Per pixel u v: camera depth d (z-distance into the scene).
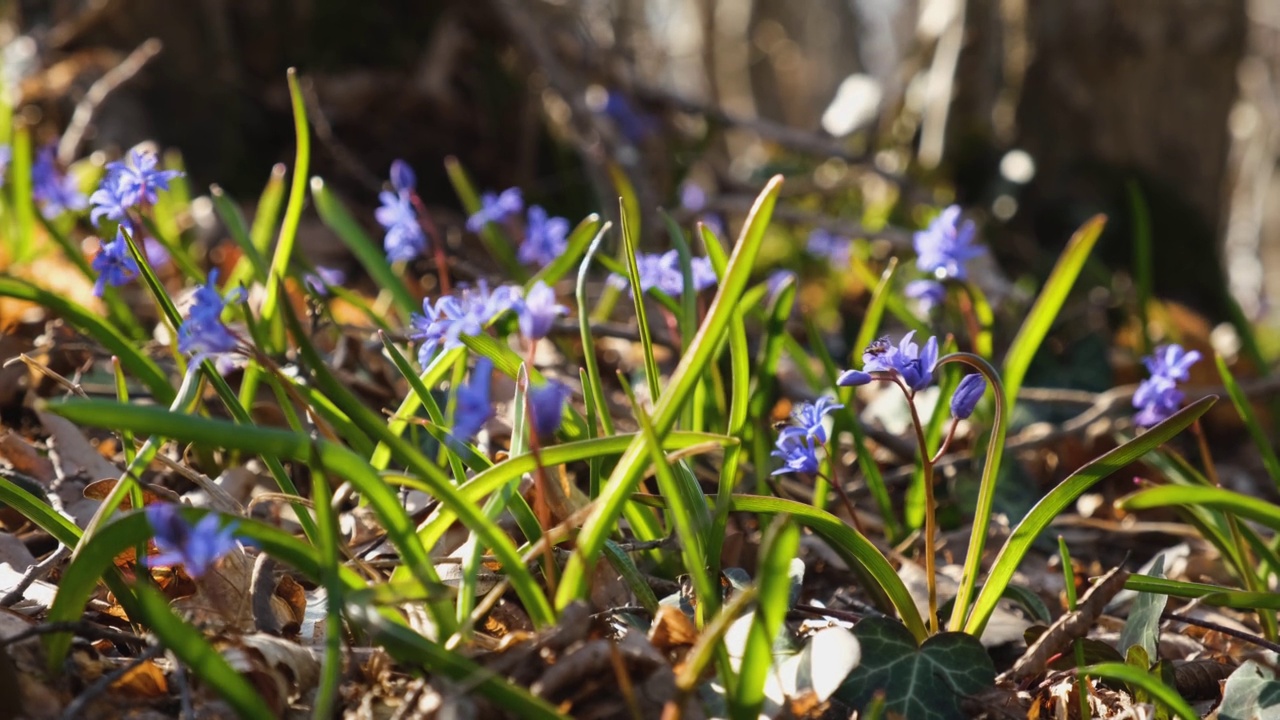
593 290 1.08
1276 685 0.52
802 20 5.77
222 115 1.40
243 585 0.55
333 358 0.71
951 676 0.52
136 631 0.53
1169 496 0.52
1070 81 1.50
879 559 0.54
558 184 1.60
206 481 0.56
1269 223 5.39
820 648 0.51
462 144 1.59
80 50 1.36
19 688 0.48
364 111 1.52
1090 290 1.33
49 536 0.61
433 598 0.48
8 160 0.90
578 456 0.51
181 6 1.38
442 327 0.53
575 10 1.68
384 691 0.50
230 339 0.48
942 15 1.68
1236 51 1.49
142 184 0.58
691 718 0.49
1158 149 1.50
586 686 0.49
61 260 0.93
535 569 0.55
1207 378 0.99
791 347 0.76
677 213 1.29
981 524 0.54
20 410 0.70
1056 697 0.55
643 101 1.70
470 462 0.54
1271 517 0.52
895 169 1.75
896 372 0.52
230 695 0.45
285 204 1.33
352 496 0.64
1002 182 1.54
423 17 1.58
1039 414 0.88
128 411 0.45
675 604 0.54
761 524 0.61
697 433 0.53
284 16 1.48
